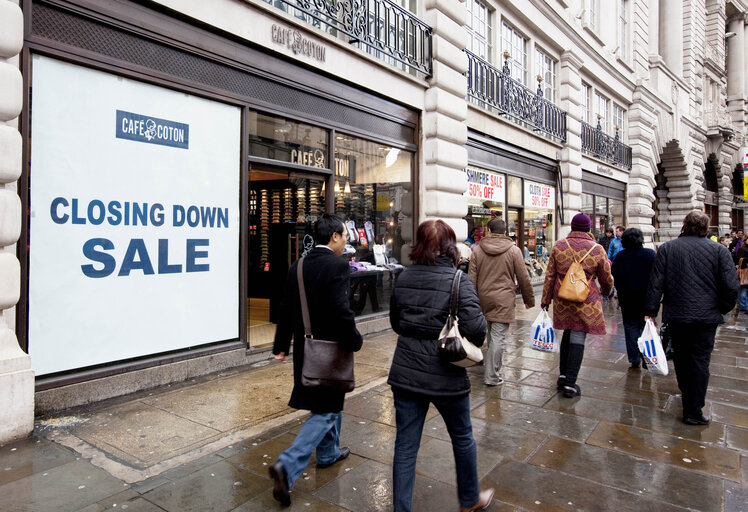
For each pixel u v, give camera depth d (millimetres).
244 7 5477
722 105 28422
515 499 2936
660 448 3678
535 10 12289
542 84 13328
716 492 3043
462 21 9086
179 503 2805
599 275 4855
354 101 7238
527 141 12094
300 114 6387
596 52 15219
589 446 3699
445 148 8734
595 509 2840
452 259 2676
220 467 3234
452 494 2988
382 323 7770
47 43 3973
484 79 10344
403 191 8523
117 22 4406
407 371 2531
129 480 3049
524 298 5191
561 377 5078
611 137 17203
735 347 7328
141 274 4656
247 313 5719
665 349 5457
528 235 12672
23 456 3334
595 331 4742
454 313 2492
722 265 4020
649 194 19750
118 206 4480
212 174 5320
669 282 4242
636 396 4883
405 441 2539
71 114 4172
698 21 24969
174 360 4910
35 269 3945
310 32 6309
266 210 7684
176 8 4801
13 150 3607
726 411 4508
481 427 4051
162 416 4055
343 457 3406
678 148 21719
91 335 4297
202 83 5172
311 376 2787
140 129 4660
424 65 8383
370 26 7723
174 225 4938
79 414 4047
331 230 2990
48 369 4031
